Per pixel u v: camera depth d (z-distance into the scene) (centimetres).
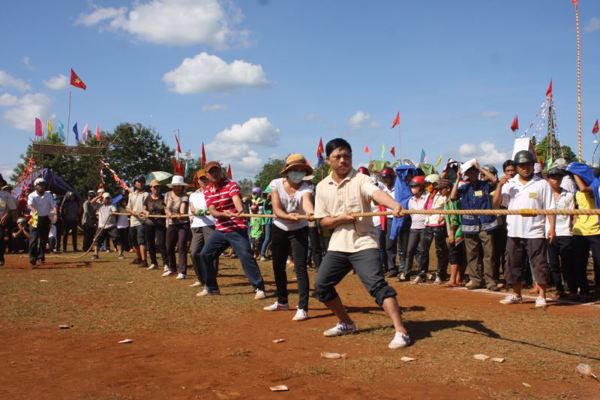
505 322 588
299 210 646
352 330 536
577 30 1308
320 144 1689
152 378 397
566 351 461
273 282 979
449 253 933
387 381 384
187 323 602
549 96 1544
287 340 516
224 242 788
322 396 354
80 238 2650
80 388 374
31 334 550
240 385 379
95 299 766
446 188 938
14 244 1702
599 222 729
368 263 491
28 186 2267
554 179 775
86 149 2433
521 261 726
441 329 553
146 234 1194
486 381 381
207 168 760
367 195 493
